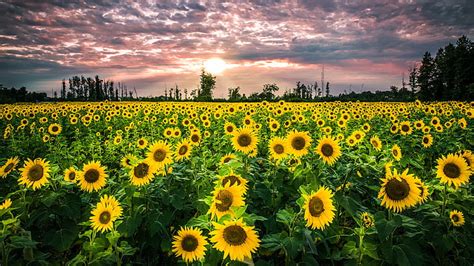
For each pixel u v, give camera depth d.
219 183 4.41
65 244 4.90
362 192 5.43
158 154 5.33
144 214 5.18
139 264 5.01
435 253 4.90
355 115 18.94
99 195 5.64
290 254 3.70
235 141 6.36
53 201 4.87
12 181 7.23
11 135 12.90
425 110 24.20
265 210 5.69
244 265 3.45
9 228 4.15
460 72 83.94
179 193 5.29
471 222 4.91
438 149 10.23
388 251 4.09
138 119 20.84
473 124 15.98
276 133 13.79
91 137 13.05
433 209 5.04
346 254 4.36
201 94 115.06
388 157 6.86
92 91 139.00
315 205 3.69
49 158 9.32
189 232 3.62
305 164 5.75
